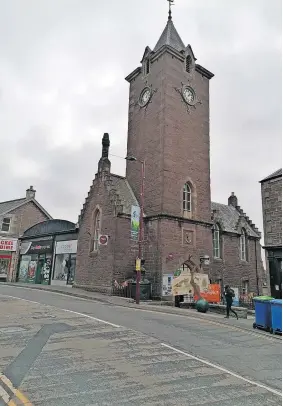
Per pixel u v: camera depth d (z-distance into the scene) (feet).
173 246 80.28
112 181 87.71
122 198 86.02
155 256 78.59
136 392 20.15
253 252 112.37
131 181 93.76
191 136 92.17
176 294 74.18
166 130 86.33
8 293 72.18
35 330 35.22
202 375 23.71
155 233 80.33
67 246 98.58
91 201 90.53
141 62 100.48
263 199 60.29
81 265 88.89
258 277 110.63
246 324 48.96
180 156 88.07
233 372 24.85
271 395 20.75
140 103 96.89
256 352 31.60
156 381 22.09
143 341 32.40
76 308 52.06
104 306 57.72
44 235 109.60
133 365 25.18
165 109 87.51
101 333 35.01
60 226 104.58
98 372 23.38
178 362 26.37
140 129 94.79
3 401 18.24
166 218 80.53
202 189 91.35
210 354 29.43
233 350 31.68
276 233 57.11
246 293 103.86
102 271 79.66
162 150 85.05
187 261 82.69
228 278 100.53
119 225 79.51
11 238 124.26
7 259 122.62
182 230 83.15
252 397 20.27
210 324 46.21
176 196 84.58
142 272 77.56
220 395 20.30
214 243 100.37
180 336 35.88
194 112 94.84
